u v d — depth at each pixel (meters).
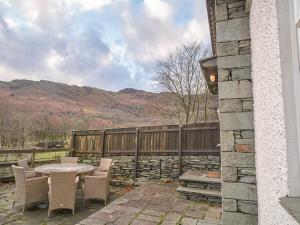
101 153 8.13
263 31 1.63
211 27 4.56
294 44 1.16
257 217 2.42
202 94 14.81
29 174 5.25
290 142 1.12
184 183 5.14
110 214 3.82
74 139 8.74
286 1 1.21
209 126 6.77
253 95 2.49
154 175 7.27
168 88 15.85
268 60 1.48
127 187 6.77
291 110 1.13
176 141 7.14
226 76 2.70
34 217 4.23
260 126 1.95
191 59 15.45
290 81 1.15
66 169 5.01
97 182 5.04
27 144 10.89
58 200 4.31
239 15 2.73
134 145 7.70
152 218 3.64
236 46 2.70
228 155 2.59
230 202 2.54
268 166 1.60
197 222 3.46
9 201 5.19
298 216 0.82
